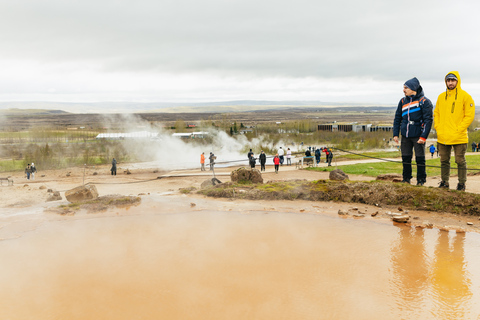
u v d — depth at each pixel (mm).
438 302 4172
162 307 4160
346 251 5867
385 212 8438
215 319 3873
